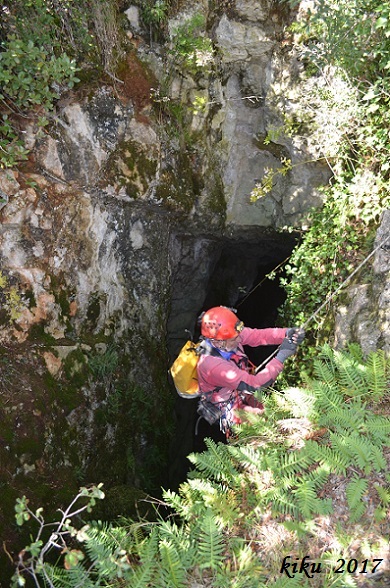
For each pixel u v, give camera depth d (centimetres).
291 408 413
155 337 615
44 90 450
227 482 384
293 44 551
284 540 341
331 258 534
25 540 382
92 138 502
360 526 337
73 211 499
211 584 325
